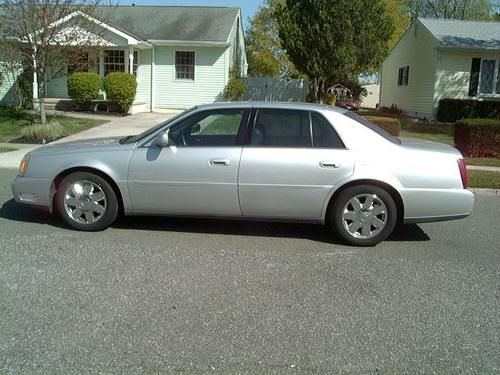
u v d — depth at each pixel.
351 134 5.91
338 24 22.89
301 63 23.91
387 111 30.83
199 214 6.09
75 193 6.14
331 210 5.94
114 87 21.30
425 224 7.07
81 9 16.86
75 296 4.29
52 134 14.26
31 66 16.72
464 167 5.97
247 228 6.54
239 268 5.08
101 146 6.23
